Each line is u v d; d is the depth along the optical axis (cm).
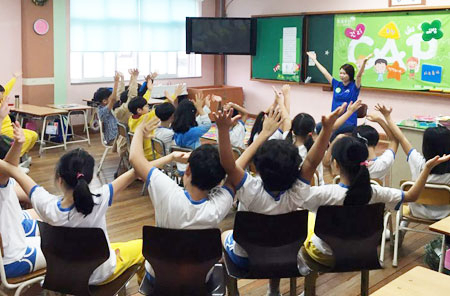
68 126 756
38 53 771
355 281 328
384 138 774
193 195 217
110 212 459
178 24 938
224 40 900
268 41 900
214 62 1014
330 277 333
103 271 231
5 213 242
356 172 242
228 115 206
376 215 238
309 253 259
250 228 225
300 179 233
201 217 213
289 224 227
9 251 242
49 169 600
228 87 977
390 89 741
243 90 984
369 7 755
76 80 824
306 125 357
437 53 686
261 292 313
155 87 864
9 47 752
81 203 215
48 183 542
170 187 217
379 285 323
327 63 817
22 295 272
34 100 778
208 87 976
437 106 700
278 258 229
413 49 710
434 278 172
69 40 805
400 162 459
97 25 832
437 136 318
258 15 915
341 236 237
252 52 903
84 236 215
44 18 769
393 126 335
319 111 853
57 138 741
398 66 730
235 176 223
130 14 868
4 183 241
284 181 225
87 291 219
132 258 250
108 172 595
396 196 248
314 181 342
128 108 532
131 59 886
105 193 228
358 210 234
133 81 588
